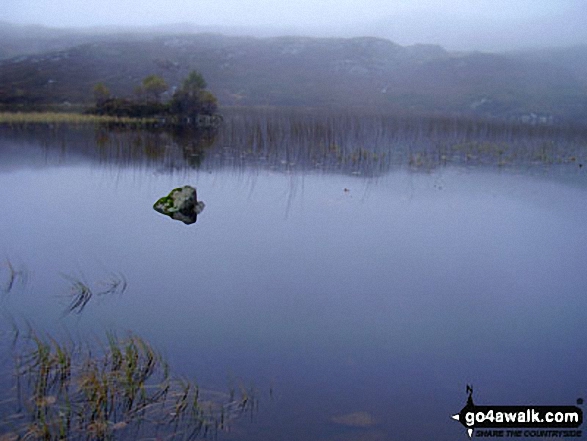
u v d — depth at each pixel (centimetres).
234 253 1018
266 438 486
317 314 764
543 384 598
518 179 1852
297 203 1431
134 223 1211
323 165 2030
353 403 549
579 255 1054
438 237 1155
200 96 3831
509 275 938
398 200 1492
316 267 956
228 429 498
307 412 530
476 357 655
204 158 2152
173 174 1806
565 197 1579
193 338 682
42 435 475
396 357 650
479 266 981
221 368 610
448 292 860
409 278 916
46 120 3566
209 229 1175
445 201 1496
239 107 5616
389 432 504
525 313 788
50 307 765
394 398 562
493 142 2777
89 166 1930
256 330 709
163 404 533
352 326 729
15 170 1809
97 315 742
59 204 1372
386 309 787
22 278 871
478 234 1179
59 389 549
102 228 1166
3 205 1345
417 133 3036
